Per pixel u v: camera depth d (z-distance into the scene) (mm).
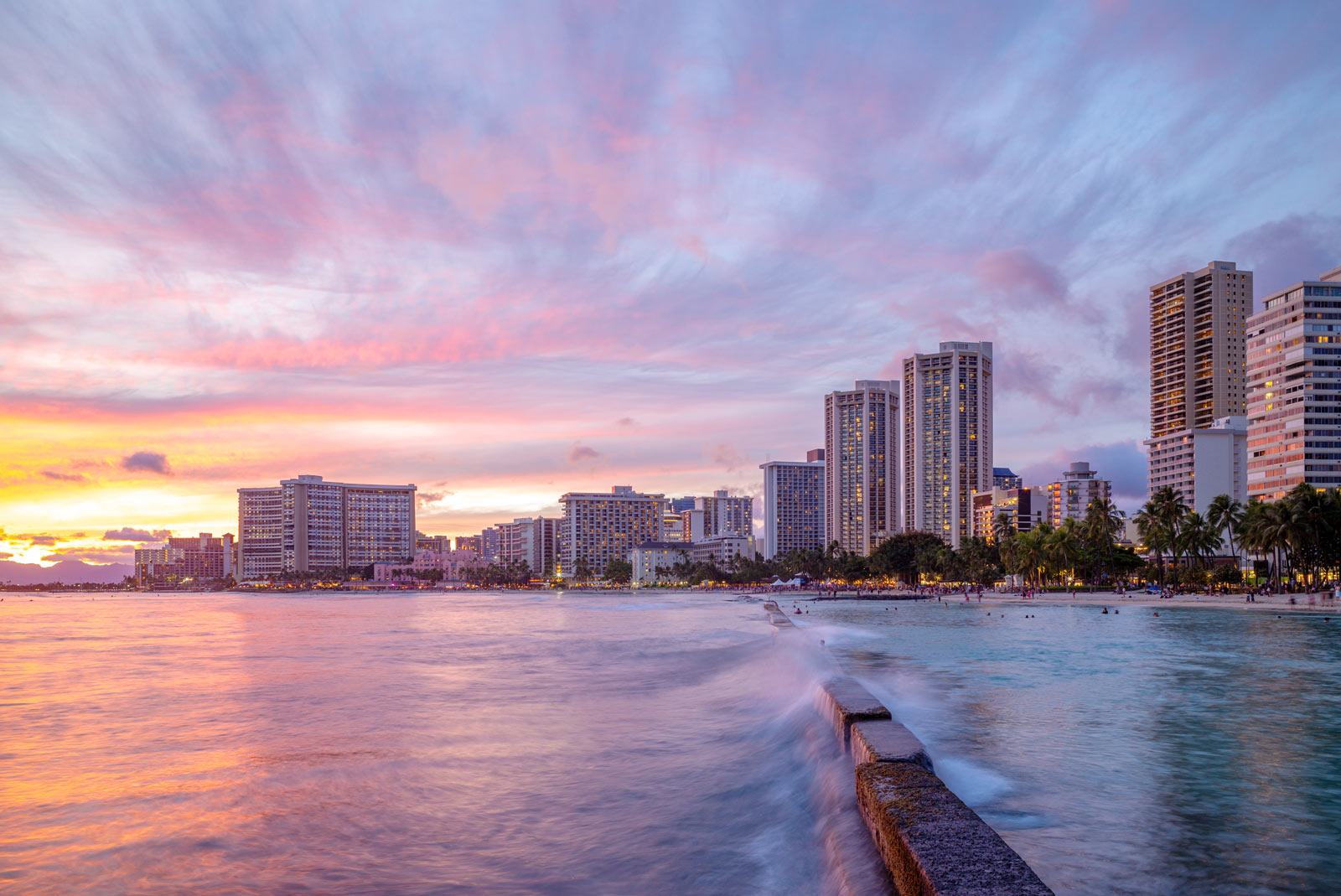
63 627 86688
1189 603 112812
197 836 10789
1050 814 10828
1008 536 184875
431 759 15578
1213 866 8797
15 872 9484
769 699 22641
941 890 6039
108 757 15898
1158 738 16203
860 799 10531
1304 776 12938
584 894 8828
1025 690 24453
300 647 50375
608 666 35844
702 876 9352
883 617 90312
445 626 82312
